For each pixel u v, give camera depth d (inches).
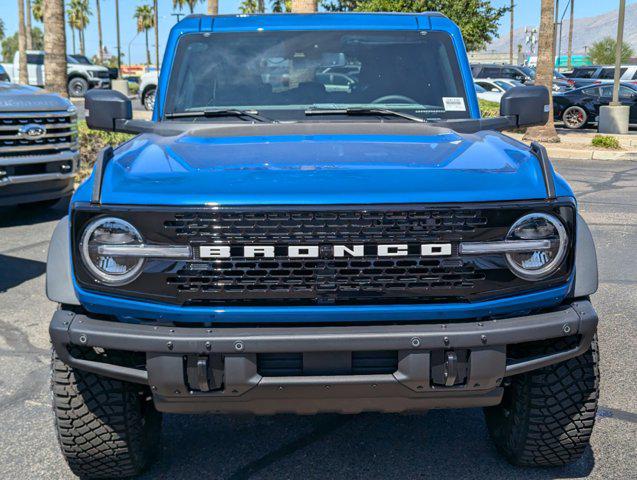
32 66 1364.4
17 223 367.9
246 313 114.3
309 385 113.8
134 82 2075.5
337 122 164.6
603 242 331.3
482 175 120.3
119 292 115.9
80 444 128.7
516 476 138.9
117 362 121.7
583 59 3058.6
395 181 117.2
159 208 113.8
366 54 176.4
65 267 123.3
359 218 113.5
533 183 119.6
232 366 113.1
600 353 201.2
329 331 113.1
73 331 116.1
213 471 142.3
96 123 167.9
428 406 120.3
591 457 145.3
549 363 120.9
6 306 243.0
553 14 730.2
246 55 176.4
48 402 173.6
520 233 116.2
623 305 242.7
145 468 142.0
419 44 179.3
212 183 116.6
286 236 113.6
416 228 114.3
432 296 116.2
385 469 142.3
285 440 154.7
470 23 970.7
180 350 112.7
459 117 171.5
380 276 115.0
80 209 115.6
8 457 148.1
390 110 167.9
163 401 118.5
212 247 113.8
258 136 146.8
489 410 149.8
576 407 128.1
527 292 118.0
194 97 173.3
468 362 116.0
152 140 148.2
